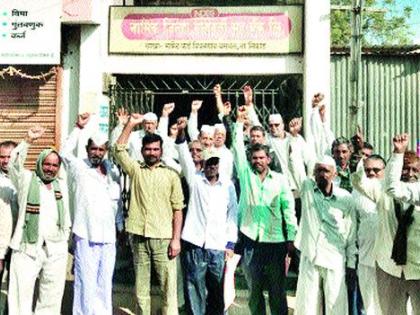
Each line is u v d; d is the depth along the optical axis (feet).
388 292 16.49
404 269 15.98
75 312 18.43
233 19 33.14
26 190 17.85
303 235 18.11
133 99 33.86
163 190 18.34
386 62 34.14
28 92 33.30
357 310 19.30
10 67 32.73
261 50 33.04
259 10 33.01
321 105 24.77
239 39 33.12
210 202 18.86
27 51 32.30
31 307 18.19
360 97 34.01
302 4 32.96
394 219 16.20
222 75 34.19
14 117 33.42
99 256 18.56
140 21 33.58
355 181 16.87
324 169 17.84
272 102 32.94
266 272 19.25
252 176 19.30
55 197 18.48
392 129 34.06
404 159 16.17
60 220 18.48
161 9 33.47
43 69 33.04
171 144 21.95
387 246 16.33
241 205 19.58
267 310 21.56
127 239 21.53
